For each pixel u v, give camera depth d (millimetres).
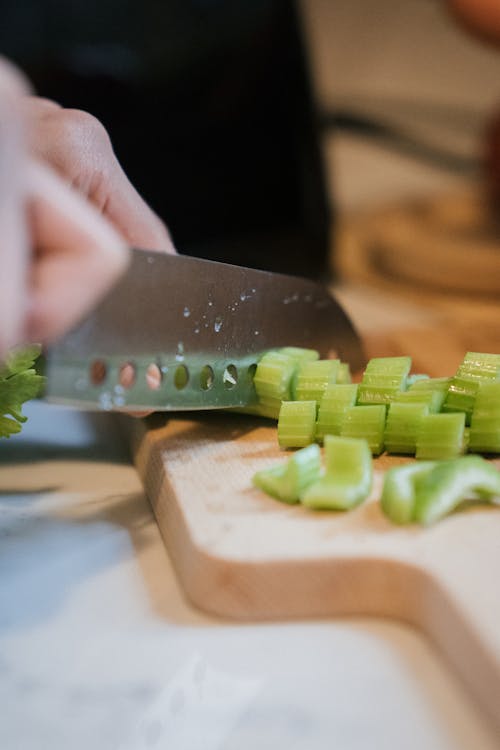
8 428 392
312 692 319
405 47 978
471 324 586
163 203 718
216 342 407
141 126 691
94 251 286
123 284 363
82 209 287
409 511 355
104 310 356
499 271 646
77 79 665
